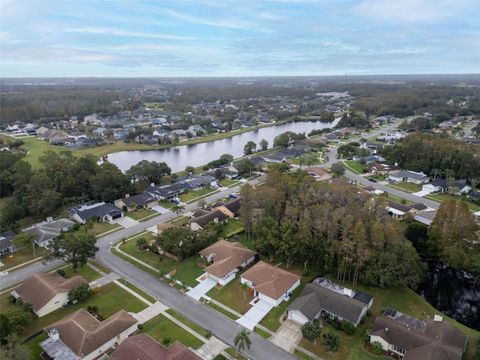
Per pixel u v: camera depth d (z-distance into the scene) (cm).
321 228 6875
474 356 4734
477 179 12625
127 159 17262
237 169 13812
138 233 8831
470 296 7069
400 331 5138
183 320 5656
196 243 7725
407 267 6353
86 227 9006
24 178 10719
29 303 5816
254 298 6247
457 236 7356
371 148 18000
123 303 6075
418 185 12725
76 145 18575
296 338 5291
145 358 4459
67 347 4838
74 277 6456
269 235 7138
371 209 7400
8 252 7838
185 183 12194
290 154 16788
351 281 6812
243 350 5016
